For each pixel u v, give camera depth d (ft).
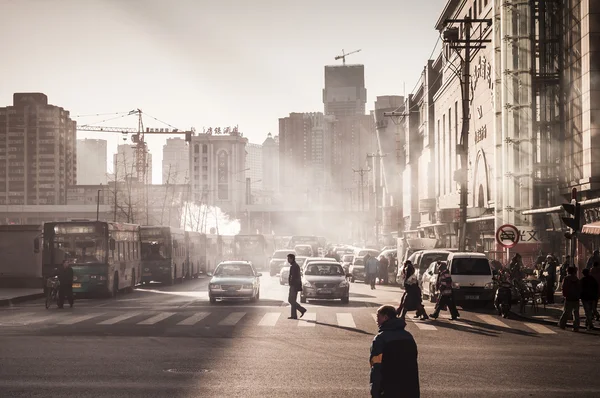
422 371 53.47
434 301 122.72
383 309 28.19
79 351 62.34
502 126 168.66
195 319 91.66
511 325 88.69
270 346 66.33
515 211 164.66
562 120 156.25
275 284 186.60
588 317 84.28
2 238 164.25
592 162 138.41
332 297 118.83
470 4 238.48
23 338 71.82
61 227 135.54
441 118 290.56
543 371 53.67
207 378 49.39
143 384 46.96
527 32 166.09
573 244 94.32
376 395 26.99
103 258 134.72
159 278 182.50
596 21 139.13
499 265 133.08
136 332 77.46
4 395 43.06
